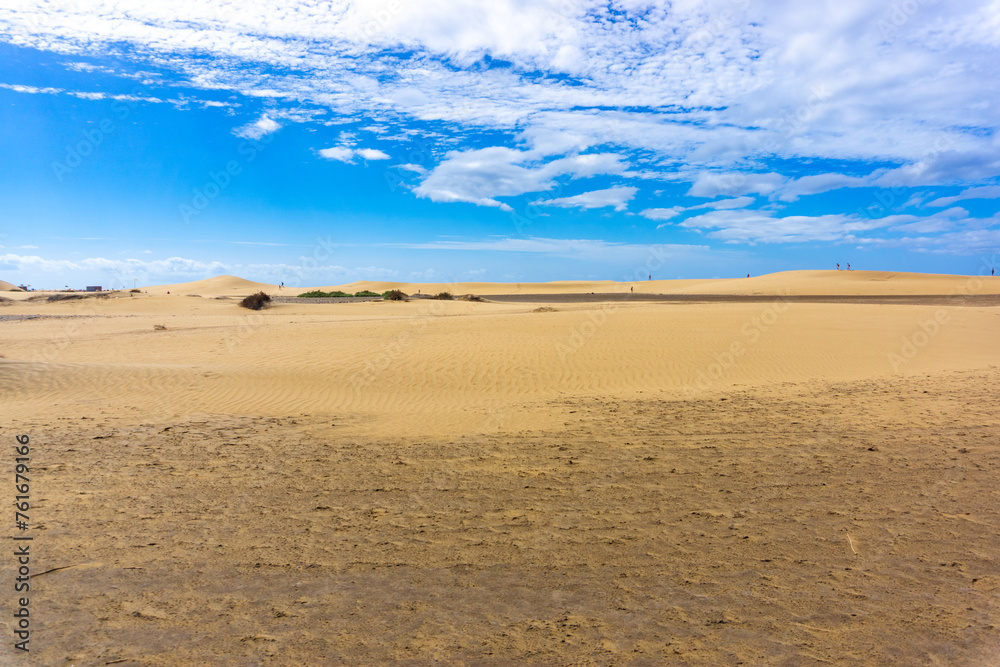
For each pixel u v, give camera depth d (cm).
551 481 673
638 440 852
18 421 973
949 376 1330
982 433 852
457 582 435
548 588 425
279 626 373
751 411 1035
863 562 462
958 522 539
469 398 1206
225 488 650
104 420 992
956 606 395
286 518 562
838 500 602
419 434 906
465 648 350
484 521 555
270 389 1266
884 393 1160
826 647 349
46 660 331
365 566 460
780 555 477
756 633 365
